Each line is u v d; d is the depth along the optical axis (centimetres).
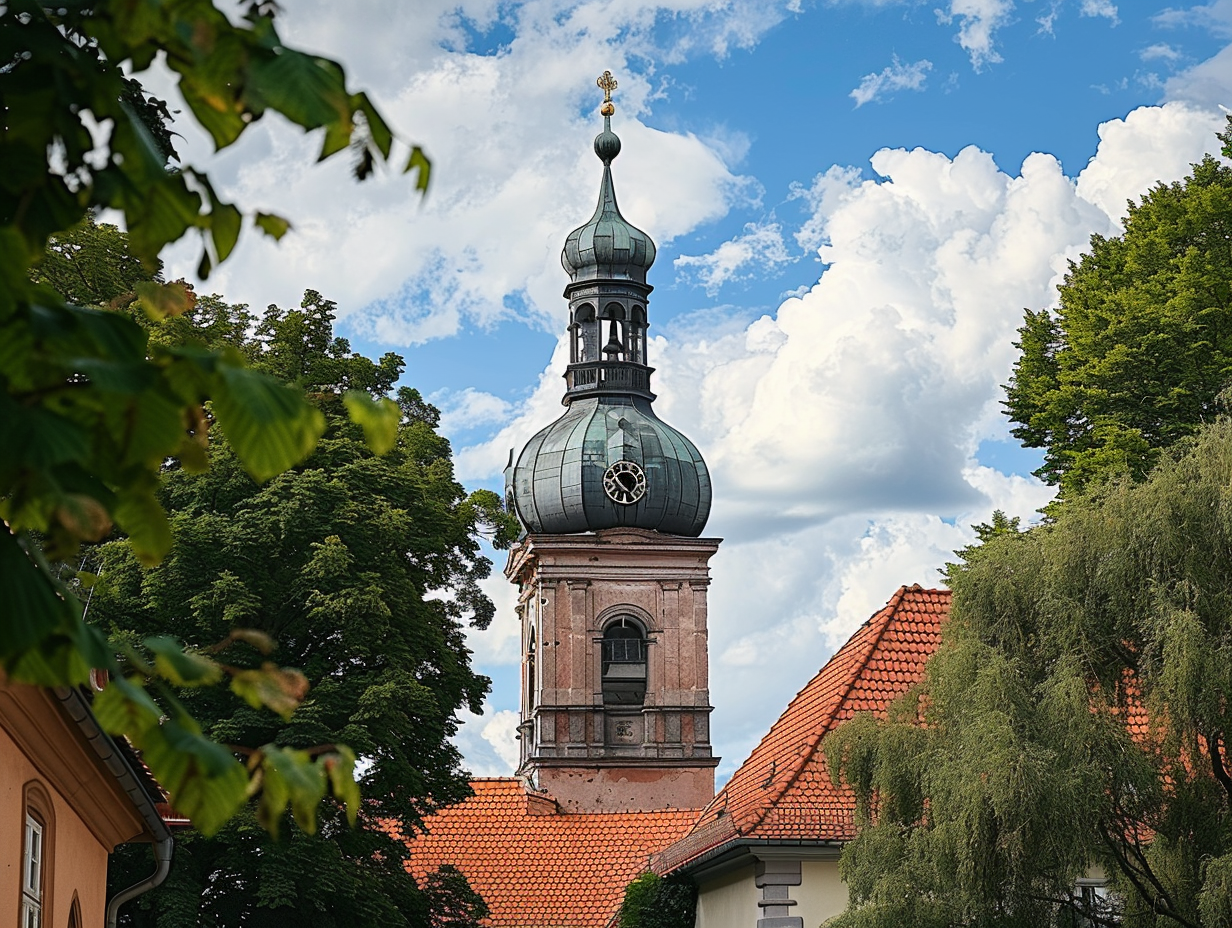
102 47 435
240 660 3766
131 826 2445
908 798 2539
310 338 4559
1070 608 2423
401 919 3856
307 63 424
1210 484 2416
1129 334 4256
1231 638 2319
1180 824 2378
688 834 4028
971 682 2466
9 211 431
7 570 394
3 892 1639
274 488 3906
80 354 407
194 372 415
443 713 4256
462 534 4622
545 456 8862
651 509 8781
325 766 470
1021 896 2372
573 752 8475
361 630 3897
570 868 5800
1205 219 4416
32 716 1666
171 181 450
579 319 9125
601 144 9244
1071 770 2300
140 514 427
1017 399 4628
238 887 3825
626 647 8688
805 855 3366
